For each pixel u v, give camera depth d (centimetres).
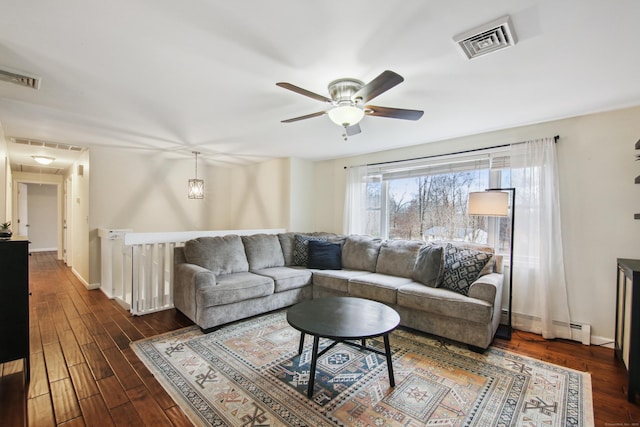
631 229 262
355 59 182
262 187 556
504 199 283
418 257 330
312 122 310
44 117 296
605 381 212
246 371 219
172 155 498
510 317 286
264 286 328
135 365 226
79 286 460
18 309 200
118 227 474
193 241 346
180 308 329
